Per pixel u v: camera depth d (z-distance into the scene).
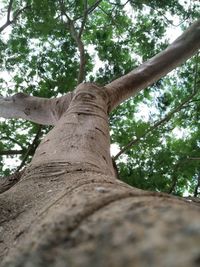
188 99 14.20
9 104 9.02
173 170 14.77
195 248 0.86
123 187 2.16
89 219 1.27
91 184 2.25
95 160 4.36
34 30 14.65
